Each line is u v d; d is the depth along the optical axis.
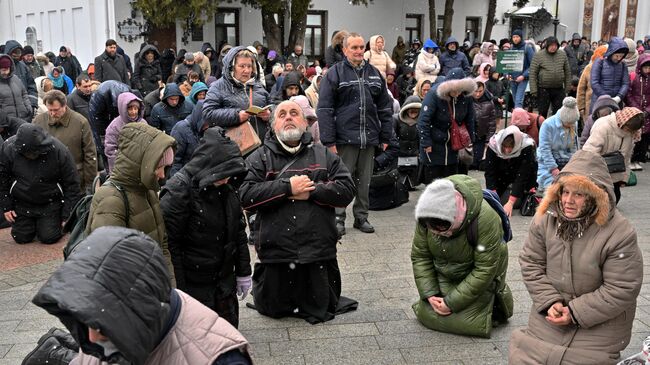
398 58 22.22
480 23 31.00
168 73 19.05
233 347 1.92
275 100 9.04
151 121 8.97
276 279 4.80
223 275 4.03
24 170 7.07
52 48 26.36
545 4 32.25
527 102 15.00
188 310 1.97
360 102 6.81
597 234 3.44
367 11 27.97
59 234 7.36
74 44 24.28
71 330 1.77
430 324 4.67
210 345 1.90
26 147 6.89
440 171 8.20
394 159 8.52
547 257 3.62
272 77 14.69
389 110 7.13
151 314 1.70
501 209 4.53
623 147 6.94
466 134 7.98
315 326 4.79
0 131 8.88
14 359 4.32
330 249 4.74
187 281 3.94
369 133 6.90
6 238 7.55
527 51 15.34
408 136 9.16
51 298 1.62
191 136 7.67
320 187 4.63
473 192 4.32
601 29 30.19
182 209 3.77
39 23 27.48
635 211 8.23
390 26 28.66
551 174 7.83
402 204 8.72
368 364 4.16
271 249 4.70
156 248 1.81
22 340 4.62
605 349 3.48
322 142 6.86
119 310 1.65
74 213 3.77
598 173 3.43
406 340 4.51
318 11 26.86
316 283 4.80
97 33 22.70
